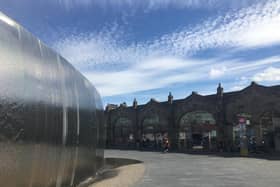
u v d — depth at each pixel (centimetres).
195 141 4525
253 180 1484
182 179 1562
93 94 1723
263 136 3756
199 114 4512
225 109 4197
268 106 3775
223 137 4138
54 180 985
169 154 3566
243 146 3212
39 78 852
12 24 732
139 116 5400
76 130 1265
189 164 2336
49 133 920
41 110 858
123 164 2591
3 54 677
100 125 1966
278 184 1366
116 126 5834
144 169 2059
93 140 1677
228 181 1462
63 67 1091
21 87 743
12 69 707
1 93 663
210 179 1539
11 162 702
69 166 1167
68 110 1140
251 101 3912
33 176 815
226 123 4162
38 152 841
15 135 716
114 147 5366
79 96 1340
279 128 3656
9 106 691
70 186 1194
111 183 1493
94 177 1683
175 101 4862
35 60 833
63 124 1067
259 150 3603
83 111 1412
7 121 684
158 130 5059
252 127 3841
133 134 5466
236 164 2281
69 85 1170
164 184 1414
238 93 4075
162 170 1978
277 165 2177
